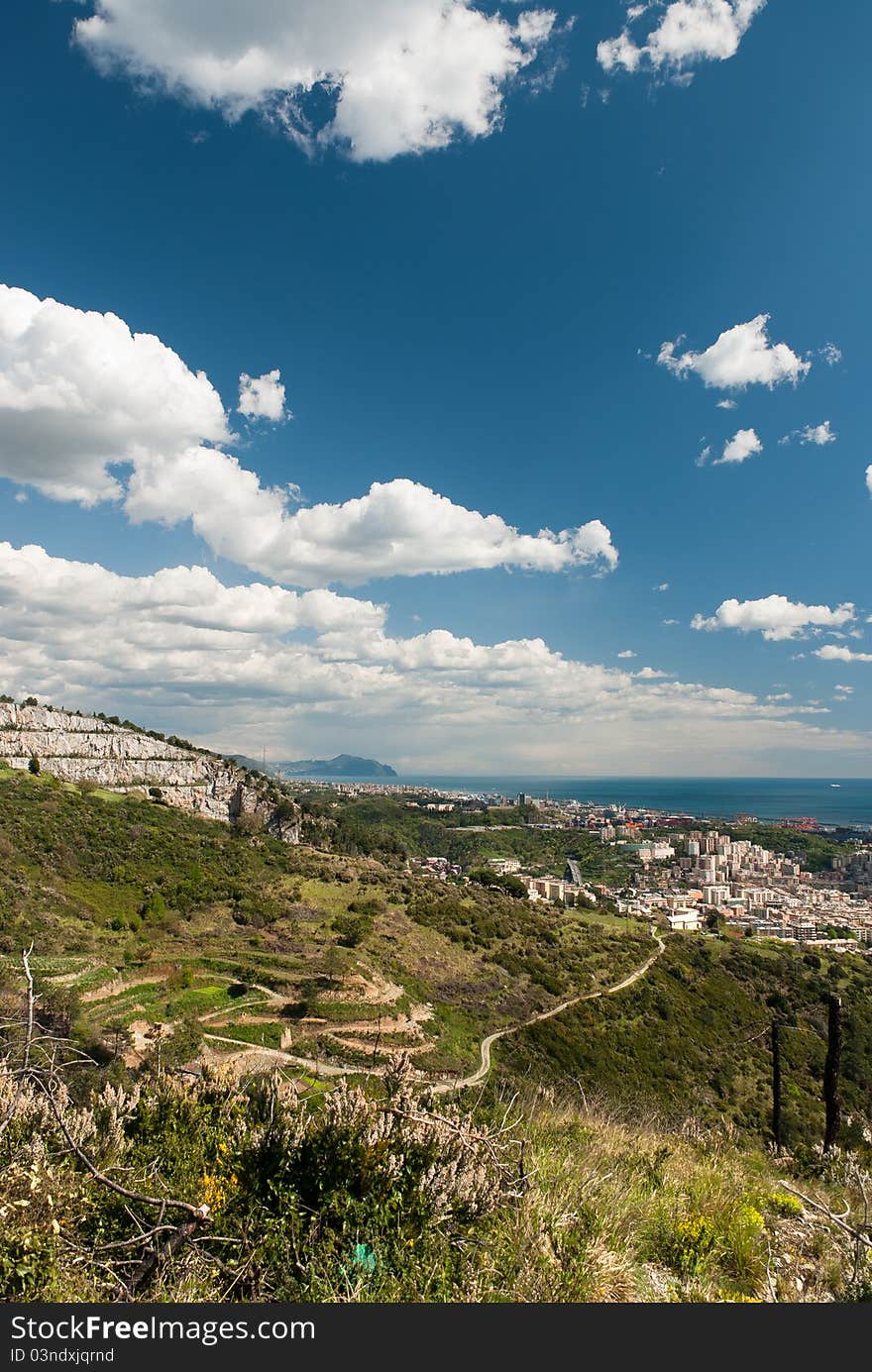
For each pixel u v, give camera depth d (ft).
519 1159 13.84
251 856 224.74
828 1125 31.83
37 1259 8.82
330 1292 9.48
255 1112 13.62
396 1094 13.92
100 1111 13.14
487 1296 10.14
